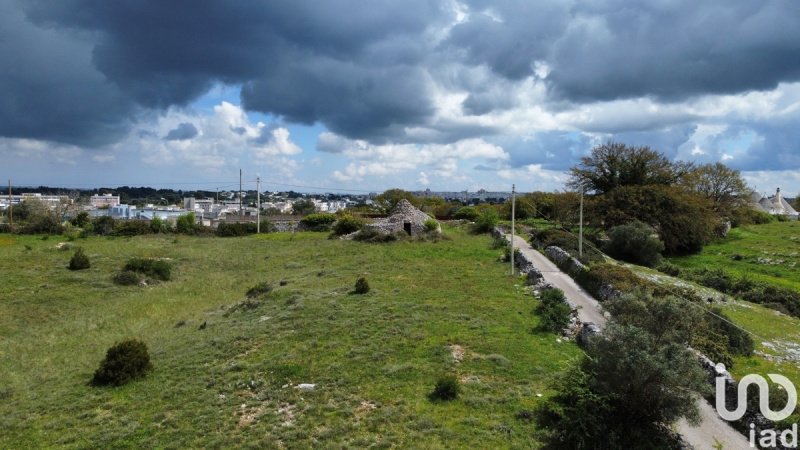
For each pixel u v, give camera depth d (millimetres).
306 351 21891
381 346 22000
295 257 49188
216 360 22078
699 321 16750
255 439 15305
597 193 69188
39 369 23531
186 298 37125
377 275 37375
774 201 124188
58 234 69125
